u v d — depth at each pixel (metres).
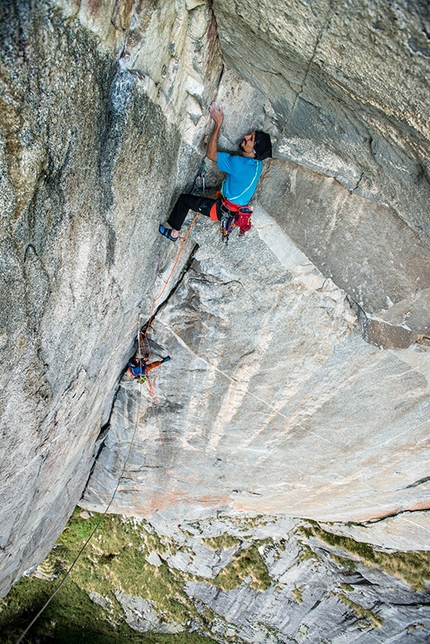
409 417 5.68
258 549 11.04
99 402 6.46
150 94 3.04
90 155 2.82
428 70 2.24
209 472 8.62
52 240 2.93
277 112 3.57
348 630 11.22
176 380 6.51
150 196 3.83
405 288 4.26
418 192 3.29
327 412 6.09
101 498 10.12
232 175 3.95
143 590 12.05
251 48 3.07
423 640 10.48
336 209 4.08
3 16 1.85
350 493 8.11
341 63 2.58
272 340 5.35
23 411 3.93
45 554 9.67
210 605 12.15
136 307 5.29
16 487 5.07
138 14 2.57
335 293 4.62
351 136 3.25
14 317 2.99
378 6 2.10
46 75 2.18
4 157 2.24
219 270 4.97
